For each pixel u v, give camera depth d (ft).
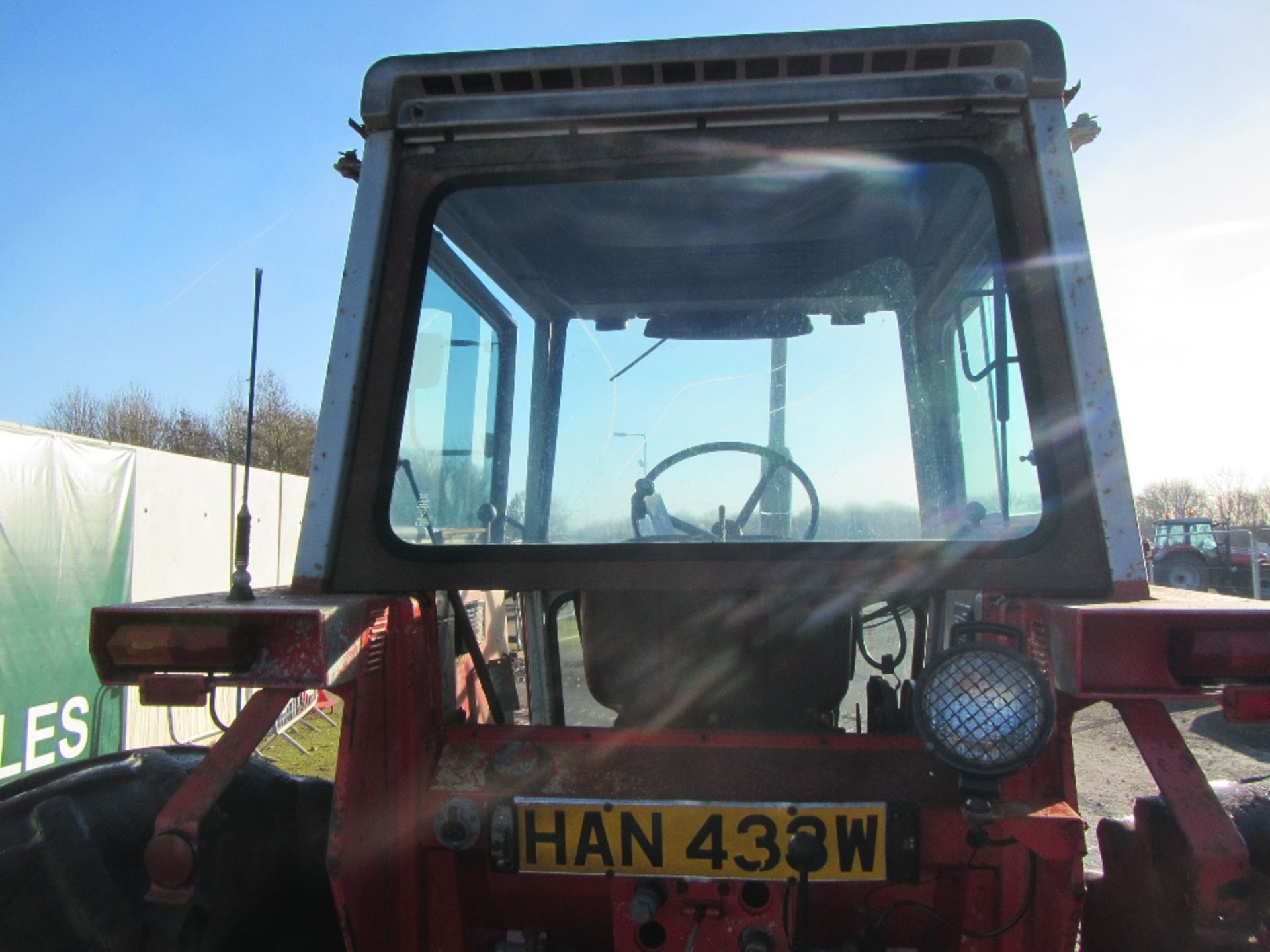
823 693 7.74
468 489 7.98
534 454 8.15
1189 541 75.41
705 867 6.26
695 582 6.88
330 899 7.16
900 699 8.25
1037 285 6.82
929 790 6.34
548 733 7.00
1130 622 5.39
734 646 7.76
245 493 6.50
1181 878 5.87
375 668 6.43
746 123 7.25
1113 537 6.49
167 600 6.54
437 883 6.88
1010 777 6.09
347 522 7.11
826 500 7.88
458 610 8.20
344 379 7.18
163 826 5.44
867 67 7.11
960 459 7.87
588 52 7.20
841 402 8.09
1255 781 7.27
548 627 8.90
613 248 8.39
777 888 6.35
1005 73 7.04
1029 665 5.44
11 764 20.06
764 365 8.18
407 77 7.36
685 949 6.28
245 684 5.75
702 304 8.38
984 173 7.04
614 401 8.30
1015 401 6.88
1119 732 25.80
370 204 7.36
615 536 8.00
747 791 6.39
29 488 21.03
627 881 6.40
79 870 5.86
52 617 21.49
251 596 6.37
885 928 6.81
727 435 8.03
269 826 6.82
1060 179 6.89
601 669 7.98
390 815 6.50
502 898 7.03
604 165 7.36
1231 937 5.57
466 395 8.08
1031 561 6.56
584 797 6.43
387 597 6.64
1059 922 5.81
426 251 7.45
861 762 6.51
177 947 5.79
